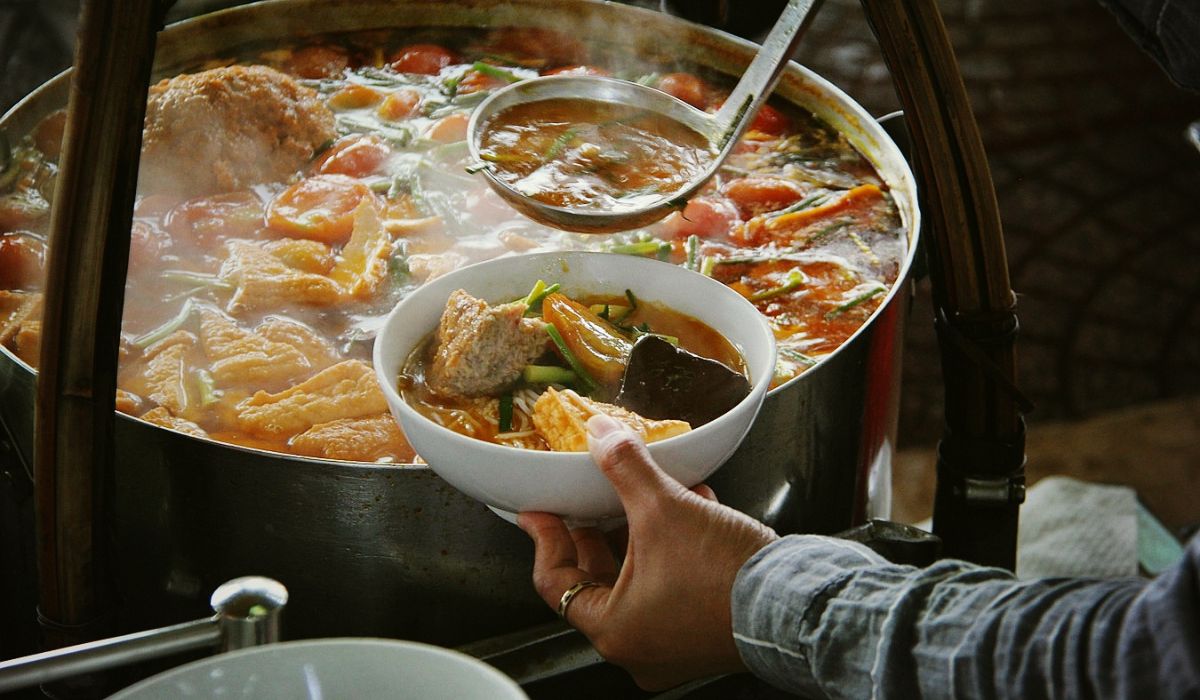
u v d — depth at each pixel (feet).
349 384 4.46
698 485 3.84
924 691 2.80
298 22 7.09
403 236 5.52
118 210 3.58
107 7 3.28
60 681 3.98
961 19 16.89
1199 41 3.44
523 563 4.11
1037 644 2.59
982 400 5.32
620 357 3.83
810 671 3.12
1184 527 9.24
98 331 3.65
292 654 2.52
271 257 5.17
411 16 7.29
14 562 4.82
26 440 4.48
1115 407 11.70
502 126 4.75
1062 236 13.62
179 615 4.46
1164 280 13.14
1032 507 9.38
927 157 4.96
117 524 4.29
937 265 5.33
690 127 4.84
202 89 5.64
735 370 3.93
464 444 3.31
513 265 4.13
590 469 3.35
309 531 3.99
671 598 3.39
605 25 7.09
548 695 4.09
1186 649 2.27
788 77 6.77
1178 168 14.64
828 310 5.29
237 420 4.38
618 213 4.17
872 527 4.74
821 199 5.99
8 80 10.19
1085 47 16.52
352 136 6.22
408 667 2.51
